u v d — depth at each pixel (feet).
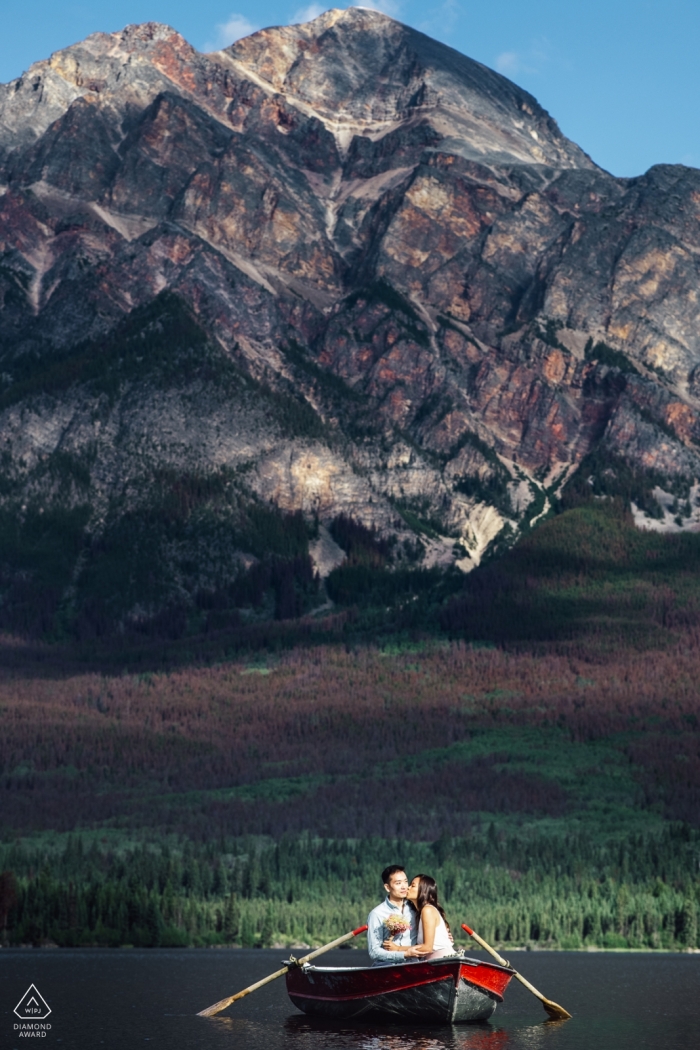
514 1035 292.81
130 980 495.82
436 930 255.70
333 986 267.59
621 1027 328.49
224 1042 277.44
